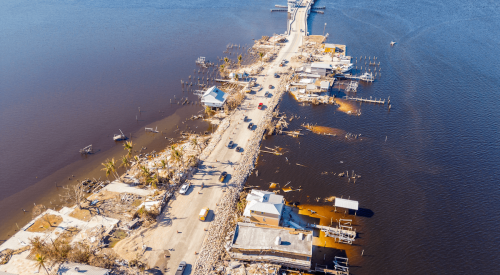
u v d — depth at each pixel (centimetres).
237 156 14438
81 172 13812
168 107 18625
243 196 12262
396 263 10112
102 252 9975
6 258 9688
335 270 9706
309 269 9669
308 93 19550
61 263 9331
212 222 11156
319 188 12888
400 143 15488
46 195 12606
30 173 13788
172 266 9669
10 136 16050
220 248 10250
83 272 8812
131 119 17538
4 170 13925
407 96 19500
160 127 16838
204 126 16850
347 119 17312
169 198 12131
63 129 16638
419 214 11800
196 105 18788
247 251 9838
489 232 11150
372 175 13575
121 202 11900
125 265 9619
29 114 17825
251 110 17925
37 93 19900
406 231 11156
